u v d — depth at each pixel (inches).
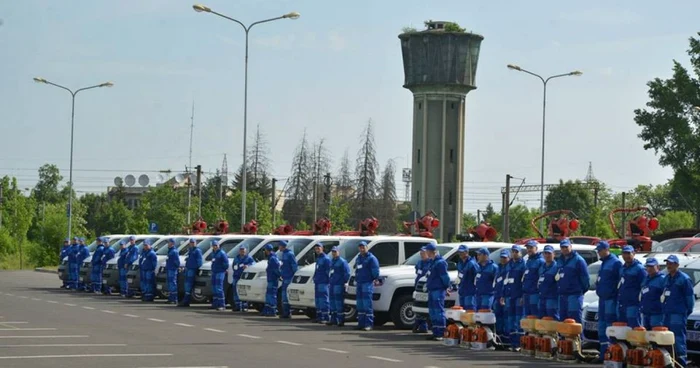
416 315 971.3
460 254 932.0
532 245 862.5
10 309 1183.6
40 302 1325.0
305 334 957.8
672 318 732.7
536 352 804.6
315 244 1214.9
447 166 3779.5
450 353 818.8
